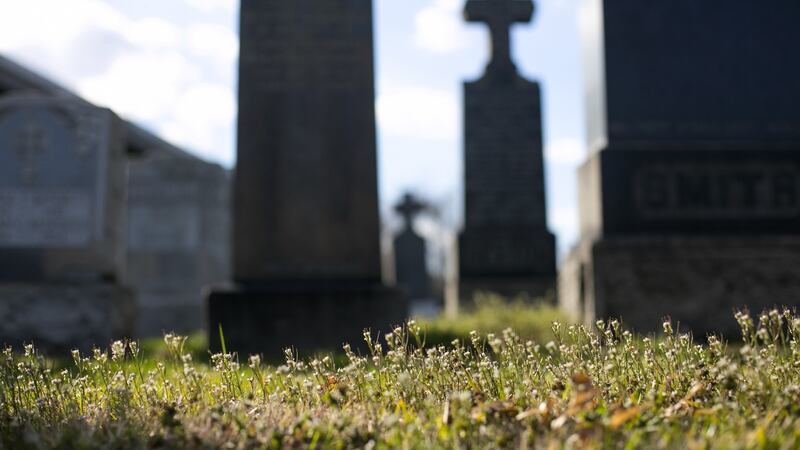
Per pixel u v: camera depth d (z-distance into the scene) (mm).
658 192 11117
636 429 3318
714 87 11367
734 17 11484
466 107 19422
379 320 10055
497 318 11961
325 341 9969
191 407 3994
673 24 11414
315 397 4168
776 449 3043
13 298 10586
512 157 19312
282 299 10000
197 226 19750
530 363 4449
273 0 10820
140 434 3535
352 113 10688
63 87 19109
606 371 4234
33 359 4586
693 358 4246
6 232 10969
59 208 11016
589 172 11570
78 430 3584
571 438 3082
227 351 9828
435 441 3248
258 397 4402
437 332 10023
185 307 19359
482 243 19000
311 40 10781
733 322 10664
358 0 10867
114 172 11383
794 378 4020
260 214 10469
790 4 11586
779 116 11398
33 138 11133
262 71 10703
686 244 10773
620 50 11344
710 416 3471
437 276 47719
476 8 19578
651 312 10633
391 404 3938
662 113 11281
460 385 4180
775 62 11469
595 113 11719
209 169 20234
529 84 19500
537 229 19094
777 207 11164
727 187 11164
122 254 11680
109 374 4844
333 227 10500
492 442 3219
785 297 10727
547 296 18500
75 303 10641
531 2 19672
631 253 10734
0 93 17734
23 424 3801
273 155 10570
